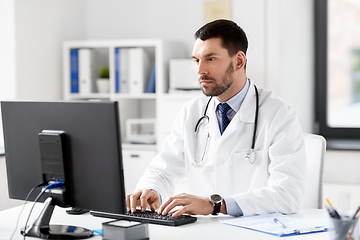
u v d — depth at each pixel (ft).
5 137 4.81
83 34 12.75
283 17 11.10
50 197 4.53
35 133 4.58
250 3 11.32
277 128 5.84
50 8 11.53
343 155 10.94
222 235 4.51
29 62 10.96
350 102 11.98
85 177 4.40
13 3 10.41
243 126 6.04
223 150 6.02
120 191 4.27
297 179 5.52
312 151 6.56
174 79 11.08
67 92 11.81
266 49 11.21
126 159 11.17
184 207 5.05
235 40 5.72
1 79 10.47
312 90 12.12
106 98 11.94
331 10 11.91
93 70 12.07
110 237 4.31
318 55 11.98
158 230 4.70
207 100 6.59
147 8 12.34
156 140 11.45
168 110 11.02
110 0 12.59
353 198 10.47
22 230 4.65
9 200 9.26
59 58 11.96
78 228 4.66
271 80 11.21
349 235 4.00
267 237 4.43
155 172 6.41
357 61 11.86
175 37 12.15
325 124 12.07
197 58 5.74
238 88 6.06
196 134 6.40
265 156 5.91
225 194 6.05
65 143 4.42
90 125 4.28
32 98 11.09
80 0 12.59
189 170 6.41
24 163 4.71
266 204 5.27
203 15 11.87
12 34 10.47
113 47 11.54
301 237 4.44
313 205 6.44
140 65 11.40
